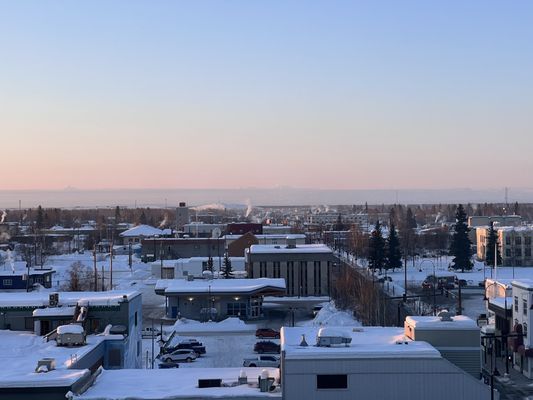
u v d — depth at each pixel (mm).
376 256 155625
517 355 68000
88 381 42062
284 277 125375
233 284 106188
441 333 42625
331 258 125688
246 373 45781
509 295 84125
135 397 38938
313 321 96125
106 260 189000
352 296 103062
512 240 167750
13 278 124938
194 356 71938
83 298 61000
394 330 48469
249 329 92562
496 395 39406
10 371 43531
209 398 39125
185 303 103562
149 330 92562
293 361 39219
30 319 60188
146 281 148875
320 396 39094
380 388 39125
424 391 39125
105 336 55250
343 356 39156
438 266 174000
